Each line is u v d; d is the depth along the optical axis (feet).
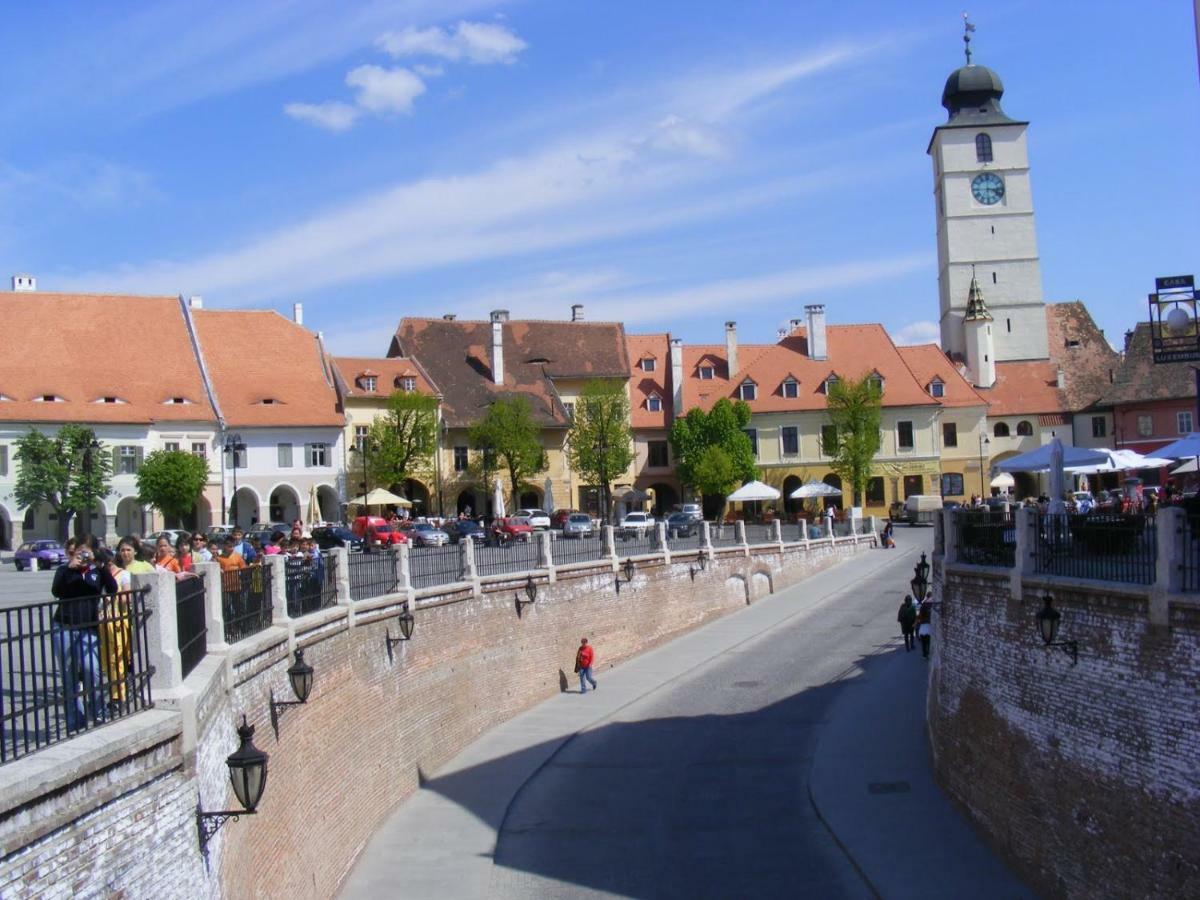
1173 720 51.65
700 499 295.07
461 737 104.58
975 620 75.61
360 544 164.86
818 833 81.30
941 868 70.54
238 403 239.71
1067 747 61.41
